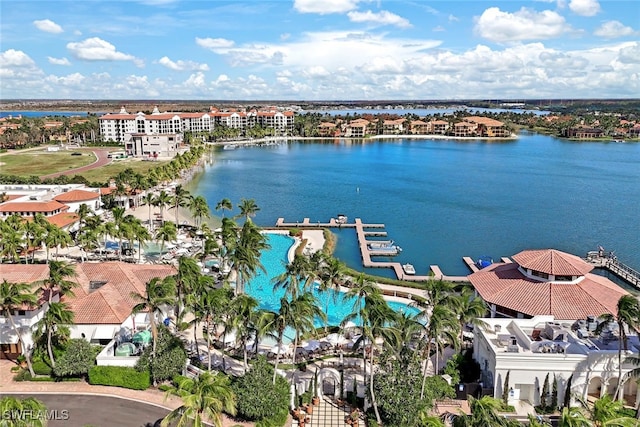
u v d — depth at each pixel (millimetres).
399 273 100250
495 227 141125
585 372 52625
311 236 126500
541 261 67562
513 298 64938
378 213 157125
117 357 56406
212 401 38906
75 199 127938
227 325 54094
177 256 102062
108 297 66188
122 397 52656
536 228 140000
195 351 64562
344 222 141750
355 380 55062
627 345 55219
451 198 179750
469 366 58594
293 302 52781
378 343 66625
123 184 157000
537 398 53500
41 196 125562
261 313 53312
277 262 104250
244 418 50375
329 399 55562
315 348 64562
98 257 102062
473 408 40125
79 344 56812
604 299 63000
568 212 158250
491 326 59812
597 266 108250
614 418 38219
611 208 163625
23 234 94938
